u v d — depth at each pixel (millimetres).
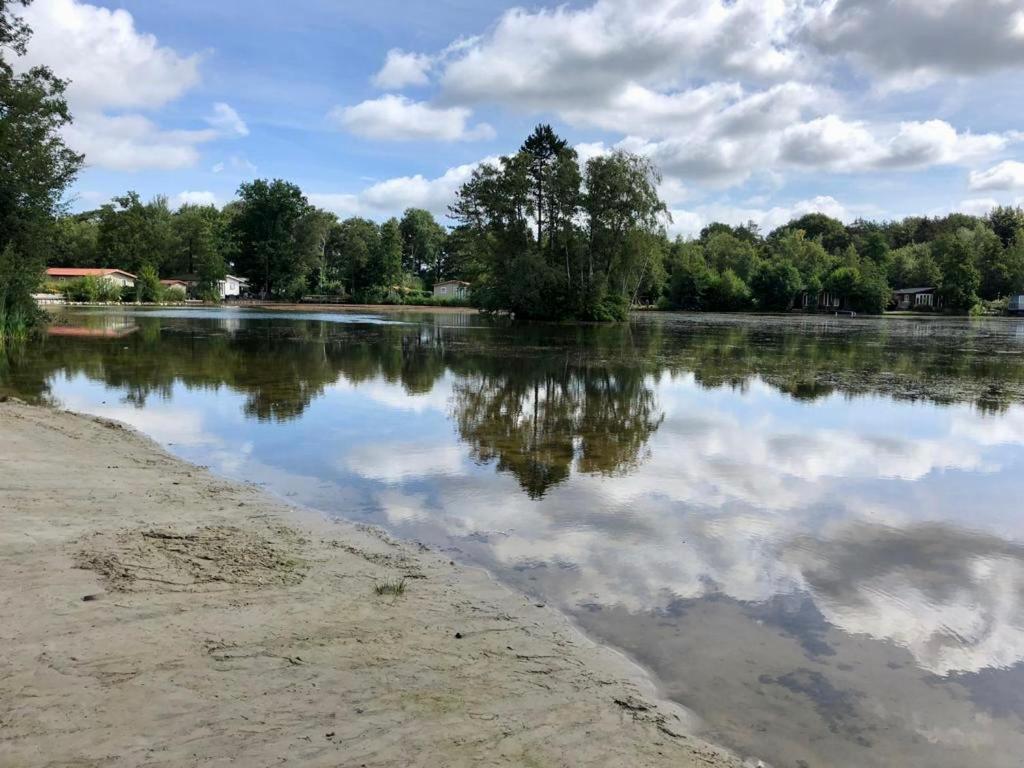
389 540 6336
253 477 8500
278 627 4367
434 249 126688
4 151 26484
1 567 4984
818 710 3867
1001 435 11742
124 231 94000
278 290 96562
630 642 4570
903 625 4980
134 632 4148
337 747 3166
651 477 8914
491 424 12312
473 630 4547
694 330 44062
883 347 30531
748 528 7008
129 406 13523
